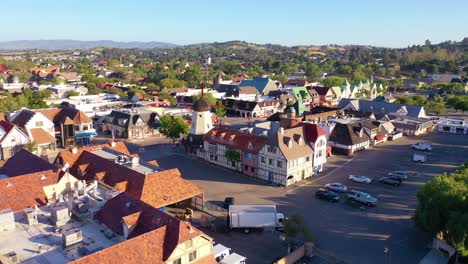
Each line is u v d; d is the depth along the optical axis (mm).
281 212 65250
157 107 142875
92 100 155375
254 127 104938
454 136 126812
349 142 102312
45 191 51469
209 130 98312
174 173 62062
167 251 38000
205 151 94938
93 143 112125
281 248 53625
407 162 96125
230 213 57750
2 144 92312
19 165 65938
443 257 49938
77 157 71125
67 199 49250
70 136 108438
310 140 84938
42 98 149875
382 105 151875
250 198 71562
